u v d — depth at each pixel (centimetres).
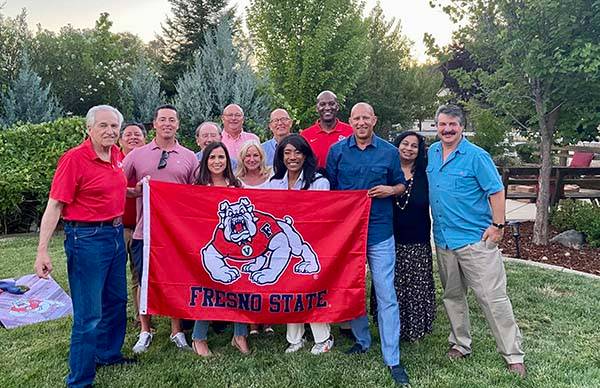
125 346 442
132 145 496
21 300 527
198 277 418
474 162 379
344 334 468
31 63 1705
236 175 452
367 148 411
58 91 1712
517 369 387
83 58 1756
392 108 2597
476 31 791
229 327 488
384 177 405
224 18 1332
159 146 447
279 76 1806
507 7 721
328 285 418
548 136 772
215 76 1175
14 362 407
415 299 431
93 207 349
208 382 377
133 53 2131
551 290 569
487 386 367
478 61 827
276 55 1798
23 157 983
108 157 359
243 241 417
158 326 488
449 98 1010
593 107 753
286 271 419
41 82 1666
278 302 418
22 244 835
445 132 381
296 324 432
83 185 345
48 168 951
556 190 898
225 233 417
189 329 479
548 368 391
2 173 915
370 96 2592
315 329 430
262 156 446
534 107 796
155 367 400
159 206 415
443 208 393
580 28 691
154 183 415
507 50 714
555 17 679
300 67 1805
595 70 651
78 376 356
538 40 684
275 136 545
